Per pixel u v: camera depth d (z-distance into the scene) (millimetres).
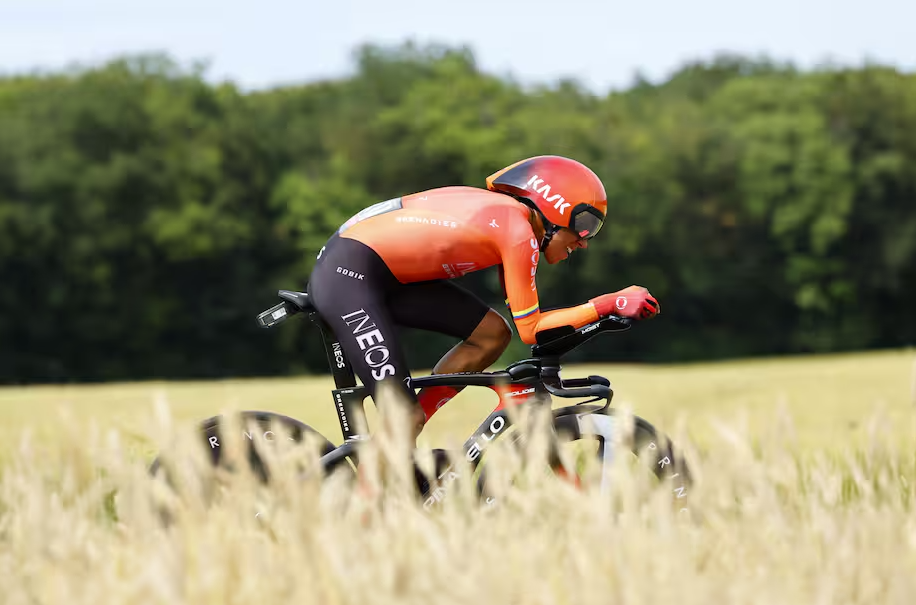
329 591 4891
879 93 136875
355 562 5125
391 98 135625
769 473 6707
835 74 142125
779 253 132625
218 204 125000
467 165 126312
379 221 8312
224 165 129000
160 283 123750
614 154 131125
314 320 8500
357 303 8172
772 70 157750
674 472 7785
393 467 6242
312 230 126125
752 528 5676
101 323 120938
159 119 126750
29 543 5746
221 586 5008
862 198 133625
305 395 21844
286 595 5051
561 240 8414
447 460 7961
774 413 7105
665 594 4820
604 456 7910
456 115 128375
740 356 132500
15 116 124875
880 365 26766
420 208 8281
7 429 12352
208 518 5598
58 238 119500
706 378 24828
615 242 130375
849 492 8023
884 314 135125
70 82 133875
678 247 131625
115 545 5883
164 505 6273
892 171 132875
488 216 8125
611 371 29312
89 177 120812
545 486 5902
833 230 130250
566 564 5250
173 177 123750
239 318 125688
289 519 5523
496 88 137000
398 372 8094
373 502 6004
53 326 120000
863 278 134000
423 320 8648
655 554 5219
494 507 6426
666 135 132375
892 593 5043
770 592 4957
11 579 5523
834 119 137250
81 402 18484
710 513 5973
